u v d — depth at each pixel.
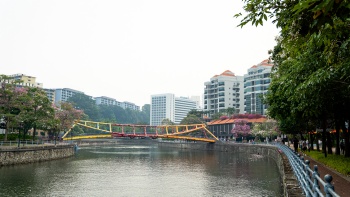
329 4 3.96
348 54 9.48
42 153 46.47
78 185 27.83
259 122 92.12
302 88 13.29
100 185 28.11
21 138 53.97
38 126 49.75
